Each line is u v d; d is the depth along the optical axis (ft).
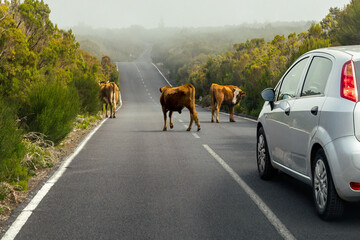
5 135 24.93
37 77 50.16
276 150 22.61
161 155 35.47
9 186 23.03
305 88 19.76
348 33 69.97
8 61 46.98
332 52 18.35
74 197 21.83
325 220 17.22
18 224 17.51
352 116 15.55
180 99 55.72
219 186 23.89
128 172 28.32
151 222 17.57
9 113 28.58
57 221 17.85
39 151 32.53
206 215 18.42
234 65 148.66
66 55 75.00
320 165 17.25
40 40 62.39
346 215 17.94
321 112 17.02
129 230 16.60
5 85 44.91
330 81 17.26
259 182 24.73
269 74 93.35
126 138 48.11
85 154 36.45
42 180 26.13
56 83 45.34
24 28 57.21
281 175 26.63
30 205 20.39
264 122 24.52
